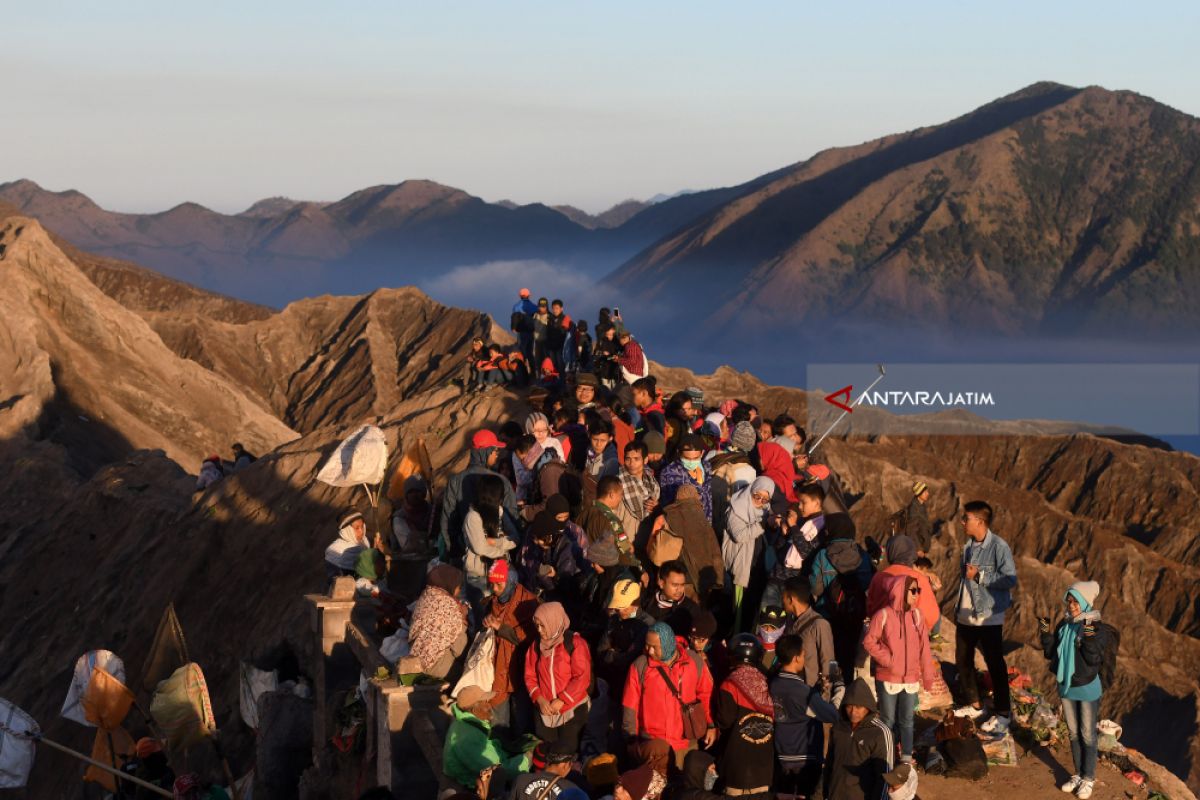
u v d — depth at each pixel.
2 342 73.88
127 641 34.59
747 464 14.42
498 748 11.17
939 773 11.83
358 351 141.25
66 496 57.19
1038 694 13.52
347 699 15.12
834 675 10.66
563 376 28.20
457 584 12.77
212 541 34.75
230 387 89.31
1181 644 89.88
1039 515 106.38
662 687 9.85
